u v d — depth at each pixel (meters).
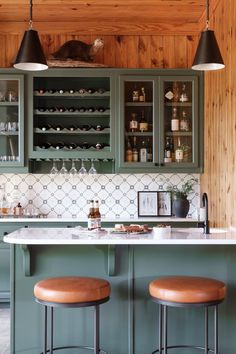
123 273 2.94
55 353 2.93
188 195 5.17
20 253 2.95
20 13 4.77
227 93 3.85
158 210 5.14
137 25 5.09
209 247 2.95
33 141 4.84
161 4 4.54
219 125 4.16
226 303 2.93
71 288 2.45
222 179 4.03
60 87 5.06
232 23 3.67
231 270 2.94
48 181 5.15
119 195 5.16
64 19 4.96
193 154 4.88
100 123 5.13
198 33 5.11
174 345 2.92
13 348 2.93
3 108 4.91
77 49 4.83
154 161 4.86
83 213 5.14
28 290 2.95
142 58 5.14
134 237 2.74
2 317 4.29
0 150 4.89
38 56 3.02
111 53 5.14
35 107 4.94
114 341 2.93
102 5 4.55
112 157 4.85
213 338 2.93
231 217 3.68
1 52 5.07
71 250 2.96
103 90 4.89
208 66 3.16
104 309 2.93
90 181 5.16
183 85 4.95
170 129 4.93
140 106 4.94
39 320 2.95
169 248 2.95
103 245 2.95
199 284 2.53
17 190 5.13
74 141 5.11
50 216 5.13
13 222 4.60
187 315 2.94
